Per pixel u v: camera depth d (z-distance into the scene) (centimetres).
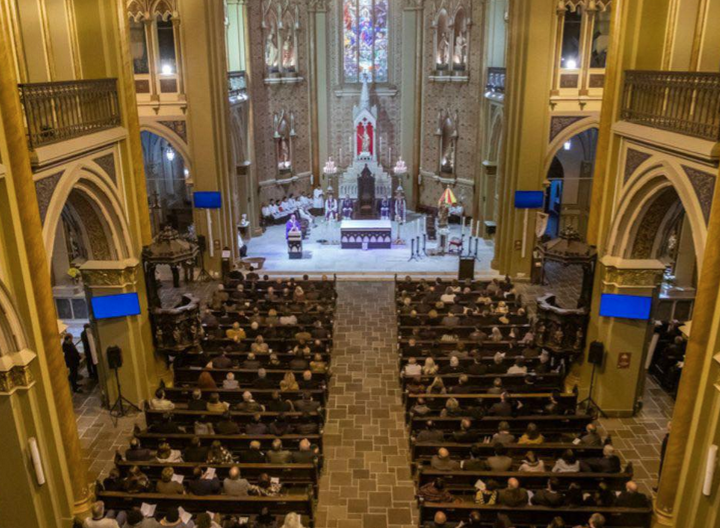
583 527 1006
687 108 1271
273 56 2952
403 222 3062
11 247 989
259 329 1745
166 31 2280
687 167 1099
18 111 973
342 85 3150
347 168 3189
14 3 1333
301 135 3172
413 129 3119
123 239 1457
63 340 1599
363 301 2216
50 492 1084
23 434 1043
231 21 2706
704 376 977
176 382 1577
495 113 2619
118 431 1457
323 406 1466
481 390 1452
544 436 1321
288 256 2647
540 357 1555
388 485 1265
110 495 1068
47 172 1119
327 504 1211
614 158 1390
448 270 2491
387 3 3020
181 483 1130
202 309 2081
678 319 1991
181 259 1517
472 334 1669
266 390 1435
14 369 1012
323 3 3002
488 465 1158
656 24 1311
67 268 2042
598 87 2192
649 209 1327
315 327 1744
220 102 2317
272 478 1160
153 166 2897
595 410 1503
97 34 1384
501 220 2411
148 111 2272
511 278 2381
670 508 1054
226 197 2403
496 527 994
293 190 3206
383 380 1678
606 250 1424
